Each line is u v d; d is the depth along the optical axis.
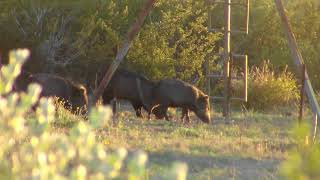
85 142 12.13
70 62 99.44
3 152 13.05
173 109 90.00
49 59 98.75
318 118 65.94
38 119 12.88
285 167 11.51
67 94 74.62
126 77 80.62
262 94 92.06
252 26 111.19
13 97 13.02
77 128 12.21
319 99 96.06
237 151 52.00
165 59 97.69
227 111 80.25
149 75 97.69
